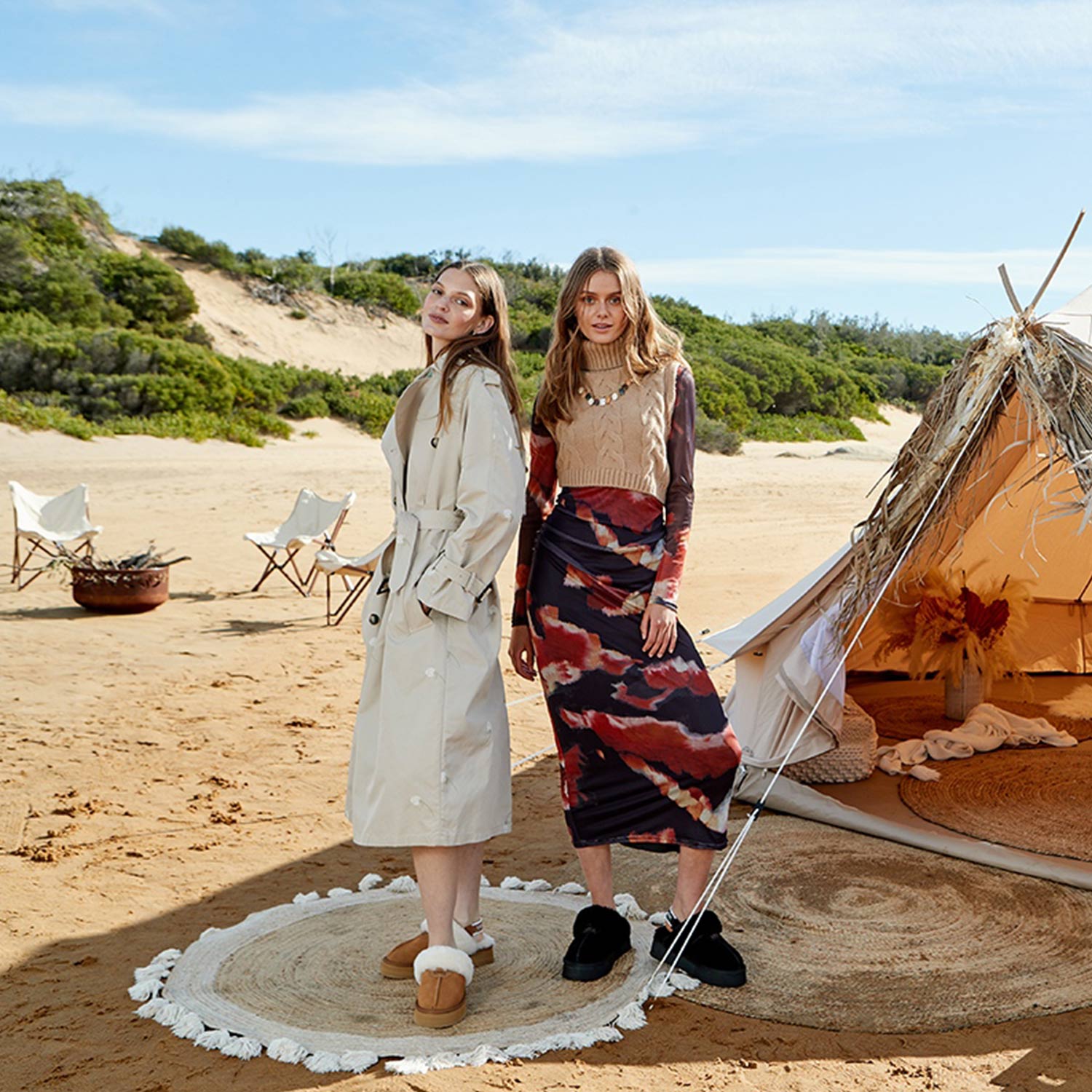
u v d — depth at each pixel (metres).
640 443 3.64
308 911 4.16
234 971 3.69
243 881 4.53
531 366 42.47
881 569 4.84
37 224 46.06
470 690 3.41
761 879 4.62
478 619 3.50
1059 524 6.99
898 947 3.96
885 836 5.14
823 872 4.70
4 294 38.34
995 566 7.60
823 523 18.45
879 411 52.12
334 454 28.64
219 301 50.06
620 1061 3.17
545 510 3.91
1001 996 3.58
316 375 38.81
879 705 7.58
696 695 3.60
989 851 4.83
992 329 4.31
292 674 8.18
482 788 3.42
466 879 3.69
